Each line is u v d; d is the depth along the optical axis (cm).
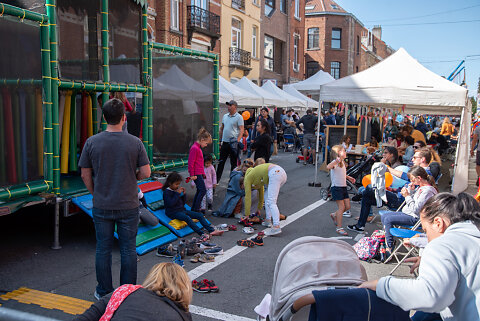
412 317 270
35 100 513
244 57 2406
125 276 401
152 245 563
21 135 495
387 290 212
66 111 650
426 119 4053
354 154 1106
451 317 218
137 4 680
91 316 221
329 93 962
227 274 490
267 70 2819
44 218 694
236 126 944
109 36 627
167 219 638
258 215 723
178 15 1833
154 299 220
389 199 654
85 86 580
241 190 731
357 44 4244
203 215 678
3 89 471
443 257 206
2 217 692
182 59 797
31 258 521
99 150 386
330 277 255
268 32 2762
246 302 418
